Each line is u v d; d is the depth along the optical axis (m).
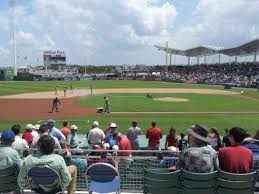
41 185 8.04
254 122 36.06
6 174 8.64
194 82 120.44
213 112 44.84
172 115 41.47
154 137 19.78
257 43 109.19
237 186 7.72
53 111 45.88
